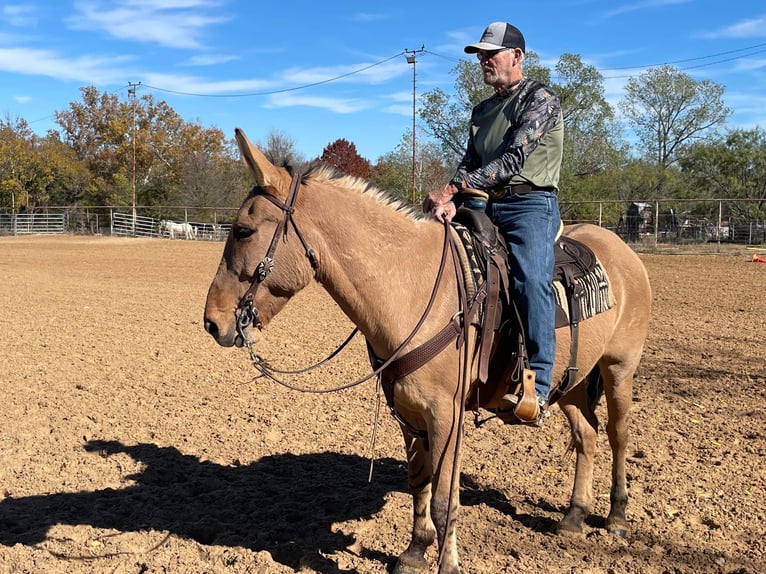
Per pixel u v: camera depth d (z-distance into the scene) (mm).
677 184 48844
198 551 4211
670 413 6949
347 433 6512
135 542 4324
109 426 6621
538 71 41156
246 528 4590
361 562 4117
